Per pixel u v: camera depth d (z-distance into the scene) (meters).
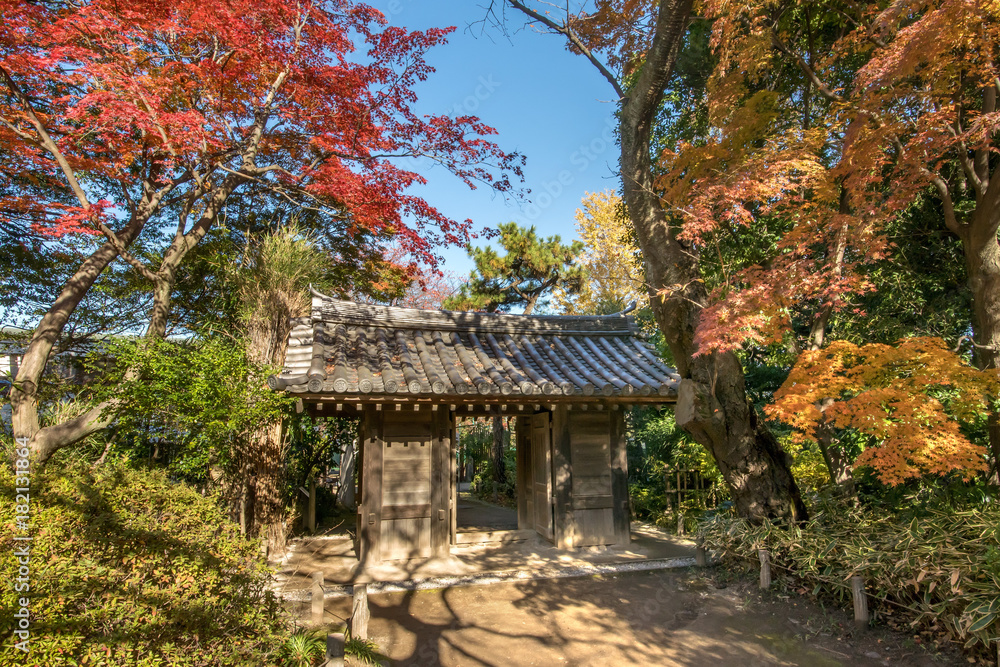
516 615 5.48
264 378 6.13
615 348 9.29
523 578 6.67
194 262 10.54
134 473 3.89
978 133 5.29
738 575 6.41
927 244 8.90
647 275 7.09
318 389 6.16
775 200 8.05
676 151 6.76
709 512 8.47
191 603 3.09
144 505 3.59
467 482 18.77
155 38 8.10
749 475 6.71
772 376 11.23
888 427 5.19
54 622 2.48
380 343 7.88
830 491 7.06
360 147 8.77
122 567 3.09
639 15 7.40
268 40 7.84
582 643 4.82
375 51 8.84
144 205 7.93
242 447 7.39
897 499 6.72
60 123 7.46
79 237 9.61
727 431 6.79
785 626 5.09
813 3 7.73
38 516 3.02
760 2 6.50
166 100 7.60
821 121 7.27
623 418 8.38
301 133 9.47
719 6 6.20
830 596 5.42
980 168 6.09
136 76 6.96
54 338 6.69
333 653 3.43
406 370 7.07
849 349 5.89
